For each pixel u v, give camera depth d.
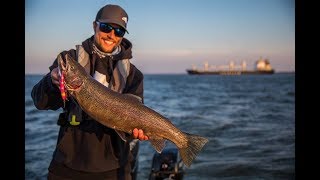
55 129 5.57
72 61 1.28
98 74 1.40
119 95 1.36
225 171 3.13
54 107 1.37
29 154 3.85
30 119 6.74
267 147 4.14
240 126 5.80
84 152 1.37
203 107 9.23
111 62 1.42
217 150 3.98
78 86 1.28
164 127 1.41
